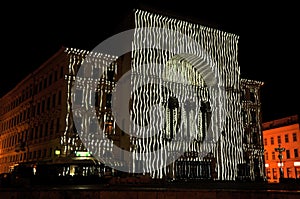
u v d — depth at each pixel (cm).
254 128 5781
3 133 6662
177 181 4116
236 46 5797
